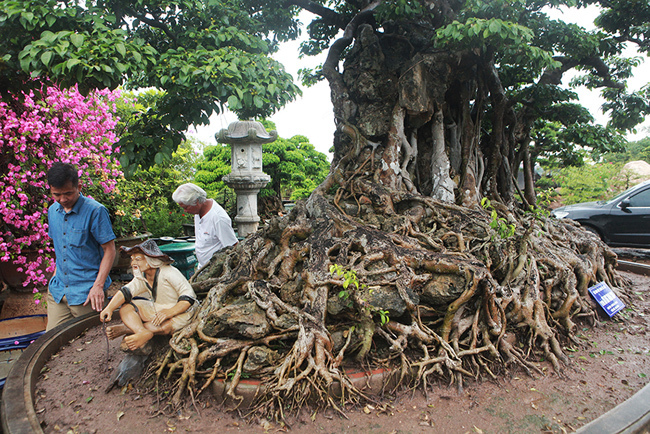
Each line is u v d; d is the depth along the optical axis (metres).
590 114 7.40
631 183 15.73
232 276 3.89
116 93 6.10
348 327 3.48
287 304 3.55
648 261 9.12
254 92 4.27
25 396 2.89
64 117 5.03
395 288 3.51
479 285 3.61
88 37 3.66
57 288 4.00
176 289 3.39
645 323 4.69
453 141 5.91
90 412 2.94
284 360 3.09
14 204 4.87
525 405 3.02
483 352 3.55
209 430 2.74
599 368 3.62
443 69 5.34
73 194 3.55
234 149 9.41
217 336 3.31
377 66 5.57
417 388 3.21
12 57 3.88
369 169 5.46
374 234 4.08
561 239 5.61
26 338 4.02
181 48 4.30
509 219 5.34
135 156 4.83
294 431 2.71
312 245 3.94
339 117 5.89
